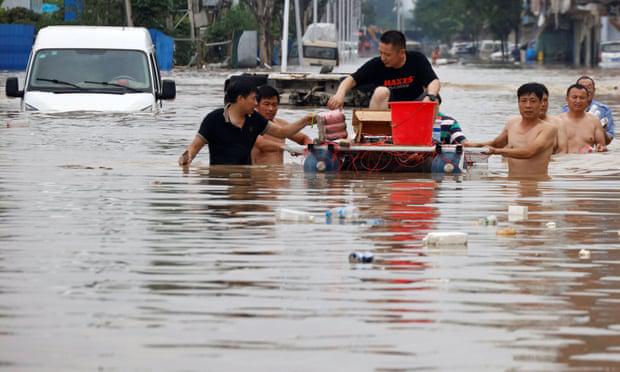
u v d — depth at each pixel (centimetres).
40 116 3688
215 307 1159
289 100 5544
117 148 2900
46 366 959
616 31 16938
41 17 11500
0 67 10406
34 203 1894
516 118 2538
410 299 1202
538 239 1580
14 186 2125
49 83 3922
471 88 7625
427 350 1019
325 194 2058
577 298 1218
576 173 2480
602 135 2909
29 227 1638
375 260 1408
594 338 1062
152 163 2561
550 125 2498
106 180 2236
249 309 1151
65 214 1769
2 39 10388
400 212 1830
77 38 4031
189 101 5169
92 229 1623
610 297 1224
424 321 1116
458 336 1065
